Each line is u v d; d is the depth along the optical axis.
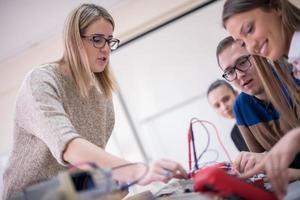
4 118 2.82
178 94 2.41
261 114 1.40
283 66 1.16
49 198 0.56
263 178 0.84
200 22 2.37
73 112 1.15
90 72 1.14
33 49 2.75
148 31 2.51
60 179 0.57
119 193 0.81
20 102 1.04
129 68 2.55
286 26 1.00
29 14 2.43
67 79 1.15
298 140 0.74
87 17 1.14
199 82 2.35
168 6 2.47
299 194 0.76
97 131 1.24
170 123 2.43
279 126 1.34
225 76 1.48
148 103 2.50
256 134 1.42
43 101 0.96
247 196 0.62
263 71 1.23
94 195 0.59
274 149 0.76
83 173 0.63
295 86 1.16
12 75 2.82
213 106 2.22
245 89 1.41
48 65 1.12
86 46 1.15
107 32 1.18
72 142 0.86
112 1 2.51
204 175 0.62
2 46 2.66
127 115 2.54
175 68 2.43
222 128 2.17
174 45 2.44
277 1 1.00
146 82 2.51
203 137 2.21
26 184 1.08
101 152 0.84
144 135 2.50
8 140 2.79
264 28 0.99
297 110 1.21
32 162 1.08
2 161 2.68
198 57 2.37
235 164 0.98
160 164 0.78
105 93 1.33
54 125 0.90
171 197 0.91
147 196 1.00
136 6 2.54
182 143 2.39
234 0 1.02
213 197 0.65
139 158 2.49
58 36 2.68
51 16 2.47
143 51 2.52
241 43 1.14
